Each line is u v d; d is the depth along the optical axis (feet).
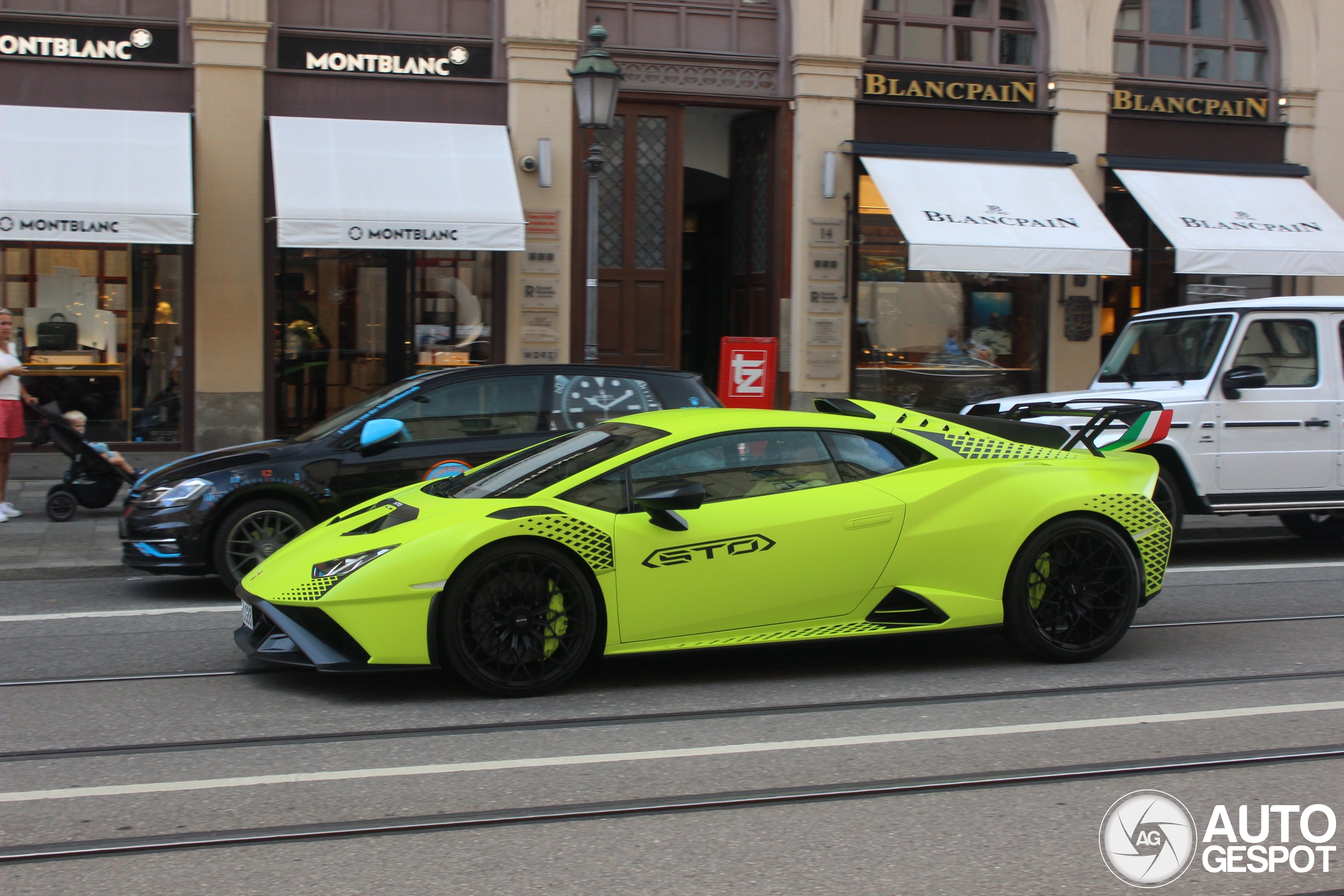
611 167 49.90
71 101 43.78
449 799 13.82
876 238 52.03
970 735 16.28
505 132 47.26
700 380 28.53
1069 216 49.85
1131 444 23.43
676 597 18.40
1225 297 56.13
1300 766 15.08
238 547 26.11
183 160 42.50
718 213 55.98
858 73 50.72
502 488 19.15
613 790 14.12
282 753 15.57
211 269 44.91
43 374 44.52
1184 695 18.33
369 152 44.80
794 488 19.22
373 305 47.42
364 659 17.54
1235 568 30.73
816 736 16.26
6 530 34.96
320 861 12.07
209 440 45.27
